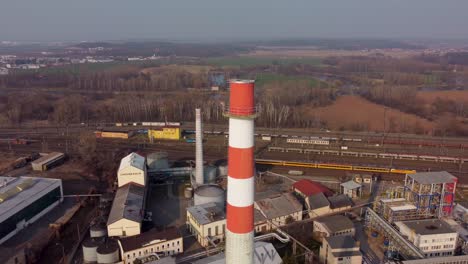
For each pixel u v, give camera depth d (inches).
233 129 1477.6
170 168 4424.2
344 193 3941.9
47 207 3538.4
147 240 2802.7
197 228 3061.0
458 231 3075.8
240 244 1584.6
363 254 2883.9
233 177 1523.1
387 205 3272.6
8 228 3058.6
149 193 3986.2
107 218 3262.8
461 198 3892.7
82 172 4576.8
